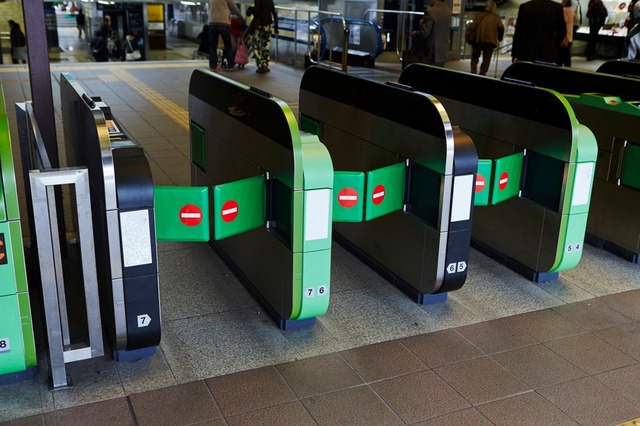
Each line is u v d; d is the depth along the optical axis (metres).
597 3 14.17
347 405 3.23
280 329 3.92
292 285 3.71
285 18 15.28
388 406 3.24
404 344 3.79
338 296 4.38
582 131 4.27
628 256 5.09
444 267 4.06
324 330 3.93
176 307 4.16
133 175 3.16
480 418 3.16
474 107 5.11
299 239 3.63
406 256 4.36
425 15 11.10
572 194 4.33
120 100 10.19
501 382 3.45
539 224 4.55
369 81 4.68
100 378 3.38
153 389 3.31
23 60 15.30
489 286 4.57
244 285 4.47
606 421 3.17
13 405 3.15
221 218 3.62
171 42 17.77
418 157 4.10
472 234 5.28
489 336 3.91
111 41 17.28
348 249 5.17
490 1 11.04
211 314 4.09
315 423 3.10
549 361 3.66
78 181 3.03
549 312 4.22
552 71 6.02
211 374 3.45
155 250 3.29
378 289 4.49
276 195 3.81
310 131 5.65
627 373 3.57
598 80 5.55
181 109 9.72
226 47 13.27
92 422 3.05
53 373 3.26
